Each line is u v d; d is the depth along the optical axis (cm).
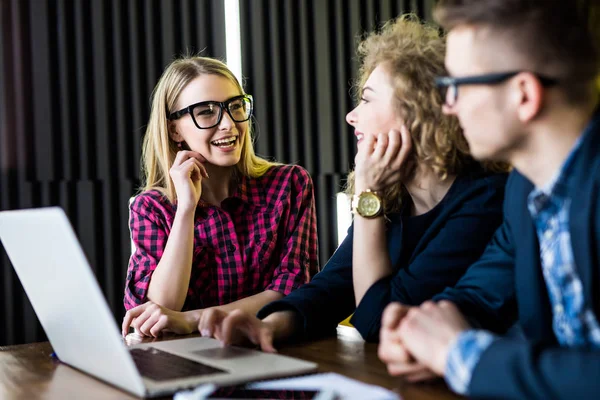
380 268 160
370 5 456
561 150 100
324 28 443
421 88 163
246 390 107
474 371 90
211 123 230
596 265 92
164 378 116
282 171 247
